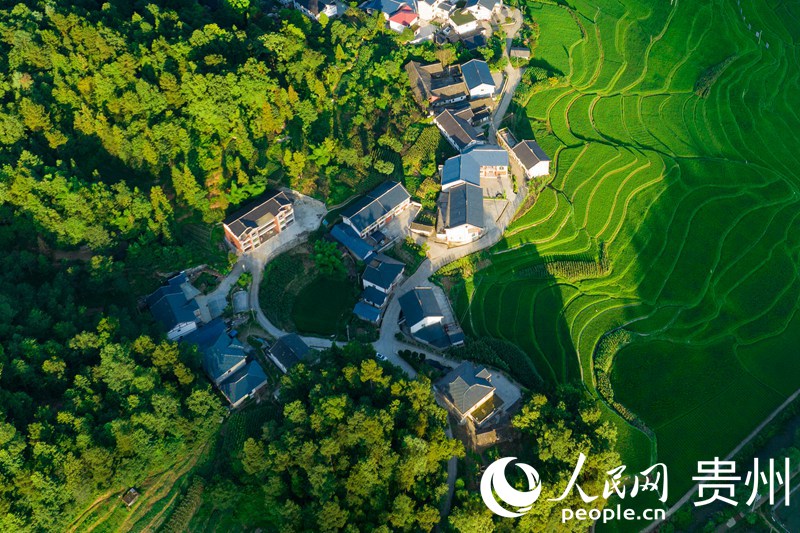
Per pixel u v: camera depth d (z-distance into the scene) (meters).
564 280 171.88
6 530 108.06
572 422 130.12
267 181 173.62
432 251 172.88
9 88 162.38
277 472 117.69
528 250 176.25
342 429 117.88
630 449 142.50
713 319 167.38
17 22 171.62
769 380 156.62
